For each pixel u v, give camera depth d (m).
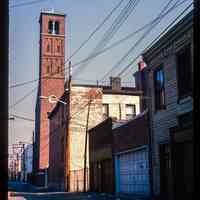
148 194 23.73
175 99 19.92
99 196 28.53
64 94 46.78
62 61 79.25
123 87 51.00
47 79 75.81
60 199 26.30
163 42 20.89
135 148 26.11
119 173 30.38
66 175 42.03
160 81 22.22
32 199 26.86
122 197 25.50
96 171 37.25
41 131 73.00
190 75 18.30
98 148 36.34
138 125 25.59
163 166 21.58
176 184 19.30
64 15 82.12
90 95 45.38
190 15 17.61
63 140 46.75
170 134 20.16
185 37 18.67
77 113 44.66
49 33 80.94
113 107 47.91
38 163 73.19
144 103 44.25
